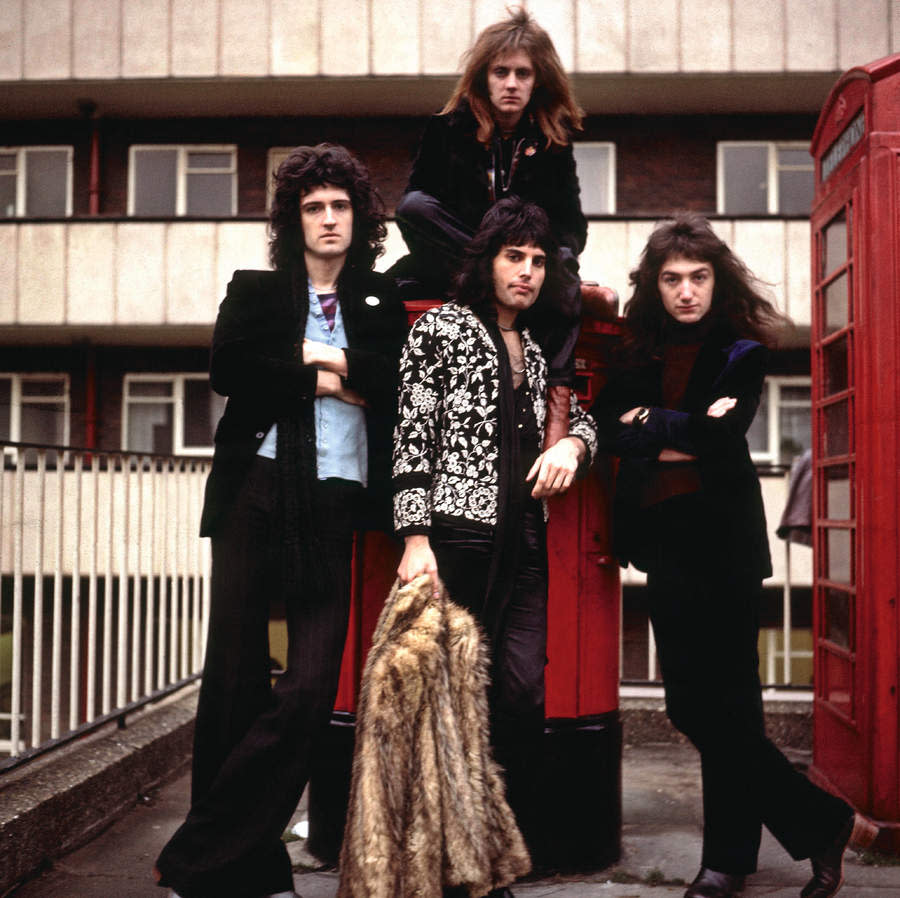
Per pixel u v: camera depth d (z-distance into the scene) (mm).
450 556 2477
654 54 13086
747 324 2871
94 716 3910
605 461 3178
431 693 2322
